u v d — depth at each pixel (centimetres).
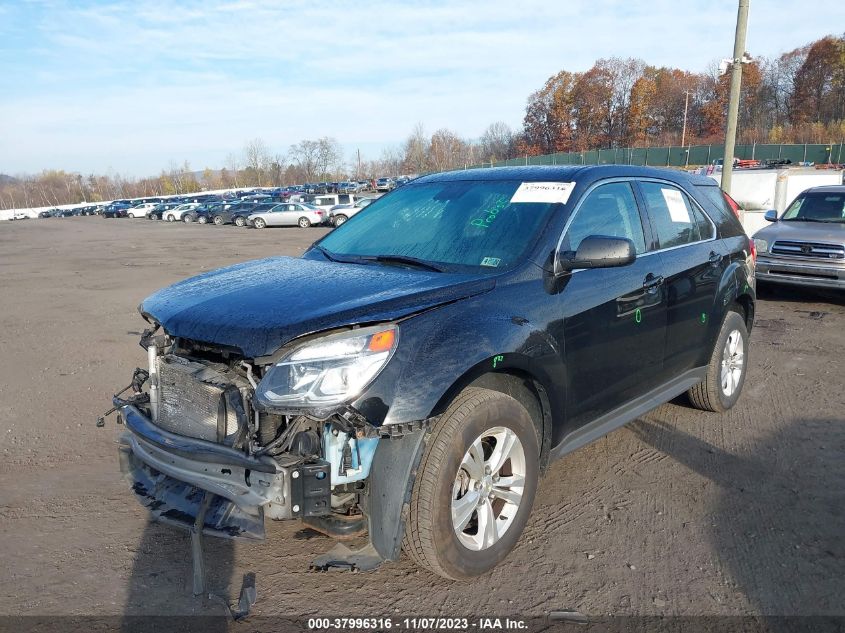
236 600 296
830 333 798
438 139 10662
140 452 304
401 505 270
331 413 253
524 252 338
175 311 303
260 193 7681
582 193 372
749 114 9088
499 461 308
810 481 404
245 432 268
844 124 7088
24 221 6400
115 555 332
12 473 429
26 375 660
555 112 9688
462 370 277
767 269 989
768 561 321
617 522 359
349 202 3725
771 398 559
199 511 287
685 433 481
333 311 274
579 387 351
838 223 1012
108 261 1873
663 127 9600
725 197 528
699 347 464
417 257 361
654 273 404
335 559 281
